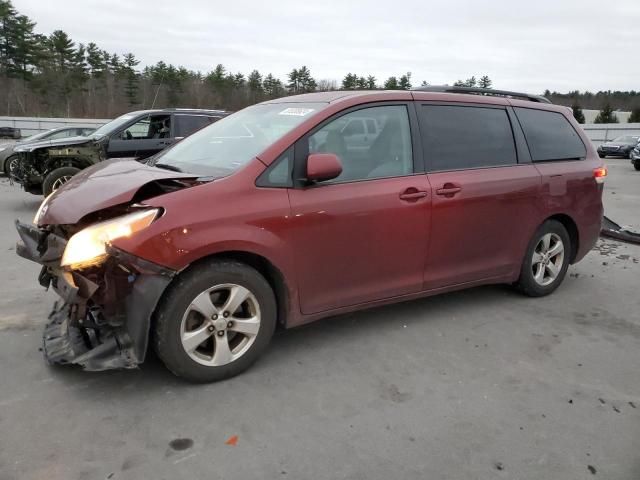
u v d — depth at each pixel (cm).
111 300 283
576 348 384
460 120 419
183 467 245
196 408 292
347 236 349
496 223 427
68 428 271
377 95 381
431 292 408
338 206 343
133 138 948
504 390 322
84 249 278
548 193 458
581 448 269
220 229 300
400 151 382
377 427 280
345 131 360
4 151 1294
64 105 5828
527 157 454
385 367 346
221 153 364
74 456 250
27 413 283
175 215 291
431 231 389
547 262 483
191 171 348
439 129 405
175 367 303
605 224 786
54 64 6481
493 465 254
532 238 462
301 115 359
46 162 898
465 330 409
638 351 382
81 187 328
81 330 330
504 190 426
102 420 279
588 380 338
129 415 284
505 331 409
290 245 327
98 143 910
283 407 296
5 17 5972
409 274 389
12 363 335
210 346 322
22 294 463
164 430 272
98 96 6153
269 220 318
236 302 316
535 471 251
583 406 307
